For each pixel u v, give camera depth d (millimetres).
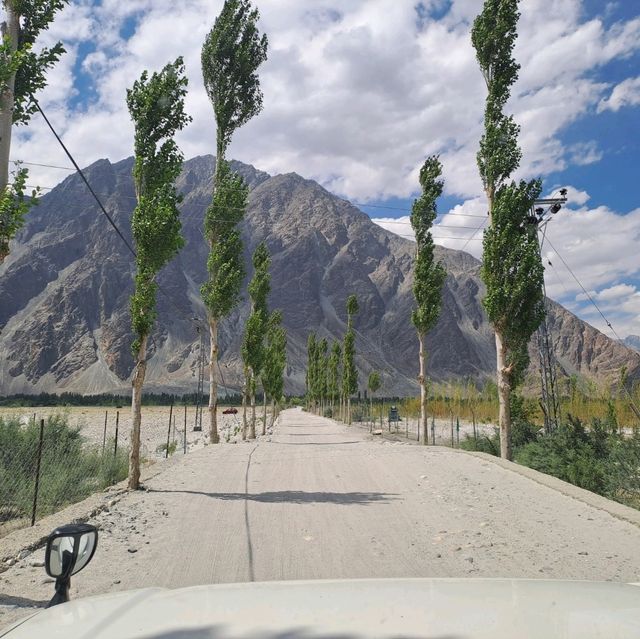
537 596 1867
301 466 19062
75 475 15703
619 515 10492
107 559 8016
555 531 9461
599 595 1875
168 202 15664
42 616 1937
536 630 1490
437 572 7184
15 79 9867
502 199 22578
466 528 9719
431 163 33500
